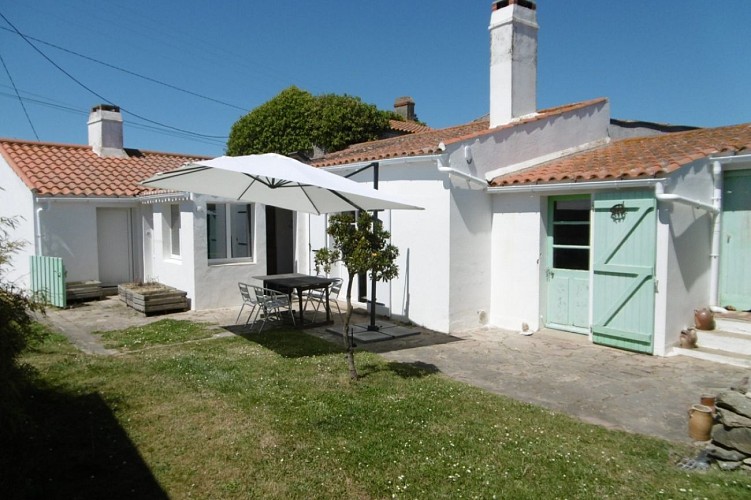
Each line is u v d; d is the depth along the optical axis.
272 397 5.96
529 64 11.07
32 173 14.00
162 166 17.08
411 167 10.16
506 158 10.29
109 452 4.59
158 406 5.68
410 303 10.33
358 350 8.32
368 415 5.45
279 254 16.22
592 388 6.50
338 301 12.73
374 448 4.69
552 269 9.57
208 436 4.92
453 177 9.47
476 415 5.49
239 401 5.83
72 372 6.87
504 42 10.86
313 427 5.14
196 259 11.89
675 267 7.89
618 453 4.65
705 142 9.27
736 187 8.56
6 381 4.29
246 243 12.98
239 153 23.72
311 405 5.71
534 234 9.51
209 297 12.10
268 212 16.12
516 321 9.85
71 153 16.28
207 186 8.48
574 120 11.55
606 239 8.38
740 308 8.53
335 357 7.79
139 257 15.16
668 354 7.86
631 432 5.18
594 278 8.60
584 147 11.80
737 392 4.62
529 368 7.37
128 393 6.07
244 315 11.36
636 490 4.01
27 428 4.91
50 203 13.38
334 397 5.97
